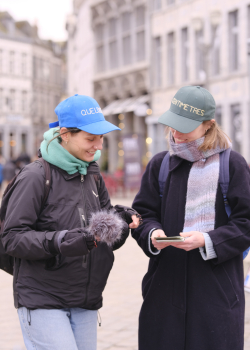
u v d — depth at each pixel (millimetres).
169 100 27562
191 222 2645
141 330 2756
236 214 2607
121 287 6484
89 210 2605
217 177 2629
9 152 58719
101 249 2590
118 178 22312
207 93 2686
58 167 2568
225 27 23797
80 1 40031
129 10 30812
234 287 2641
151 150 28594
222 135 2689
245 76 22844
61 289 2516
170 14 27250
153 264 2820
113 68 33031
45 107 63406
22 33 62469
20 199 2480
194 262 2637
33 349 2533
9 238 2445
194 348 2590
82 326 2627
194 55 25656
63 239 2395
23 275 2543
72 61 58031
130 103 30344
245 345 3867
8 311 5586
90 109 2545
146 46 29812
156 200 2830
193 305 2613
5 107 58500
